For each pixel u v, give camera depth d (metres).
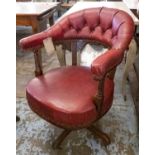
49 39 1.28
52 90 1.11
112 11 1.25
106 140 1.29
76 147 1.30
